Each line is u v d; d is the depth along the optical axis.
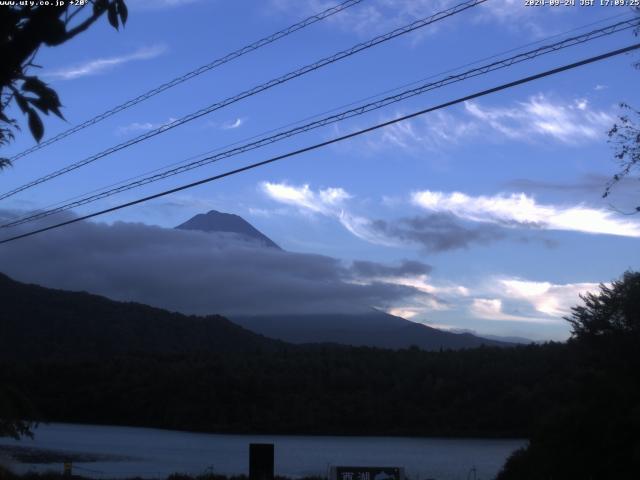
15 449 71.69
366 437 103.69
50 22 4.11
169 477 38.31
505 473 32.66
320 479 39.31
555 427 29.06
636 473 25.38
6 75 4.08
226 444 88.00
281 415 112.12
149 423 116.56
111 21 4.61
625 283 31.45
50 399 119.19
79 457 65.81
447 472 56.28
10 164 8.21
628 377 29.09
